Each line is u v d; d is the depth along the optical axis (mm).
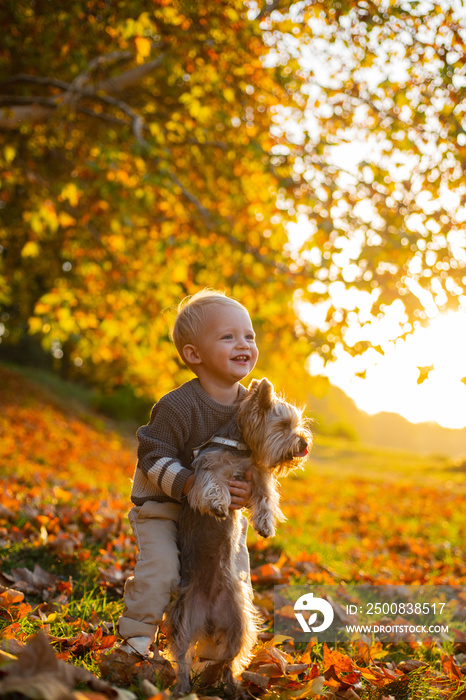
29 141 9414
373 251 6156
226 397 2830
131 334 8969
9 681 1718
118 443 18578
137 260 8750
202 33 6723
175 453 2680
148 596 2578
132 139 7855
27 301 14617
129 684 2516
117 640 2947
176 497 2572
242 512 3020
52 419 17547
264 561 5293
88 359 12484
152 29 6711
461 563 6984
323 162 7121
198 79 7250
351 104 7414
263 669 2746
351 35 6707
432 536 9039
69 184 7391
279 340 7426
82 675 1966
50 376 26641
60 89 8492
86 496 7648
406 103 6539
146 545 2684
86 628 3227
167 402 2717
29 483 7832
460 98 6422
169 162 7895
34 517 5250
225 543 2602
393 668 3266
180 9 6508
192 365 2838
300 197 7090
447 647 3838
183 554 2627
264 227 8453
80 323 8711
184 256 8266
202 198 8758
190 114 7906
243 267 7867
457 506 13422
